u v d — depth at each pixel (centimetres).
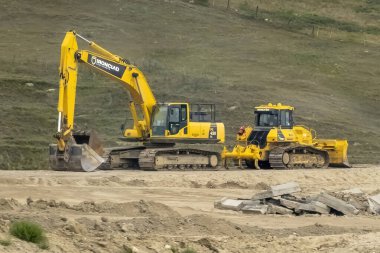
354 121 16750
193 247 5097
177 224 5791
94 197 7606
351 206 7250
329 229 6134
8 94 16175
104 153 10250
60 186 8325
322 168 11875
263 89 17688
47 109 15675
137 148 10981
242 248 5228
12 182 8356
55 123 14975
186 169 10800
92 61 10294
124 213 6278
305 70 19938
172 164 10700
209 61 19812
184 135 10944
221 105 16100
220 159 11144
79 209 6250
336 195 7600
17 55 18912
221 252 5066
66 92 9400
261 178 10056
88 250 4606
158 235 5322
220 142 11112
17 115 15012
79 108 15825
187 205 7412
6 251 4225
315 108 16962
